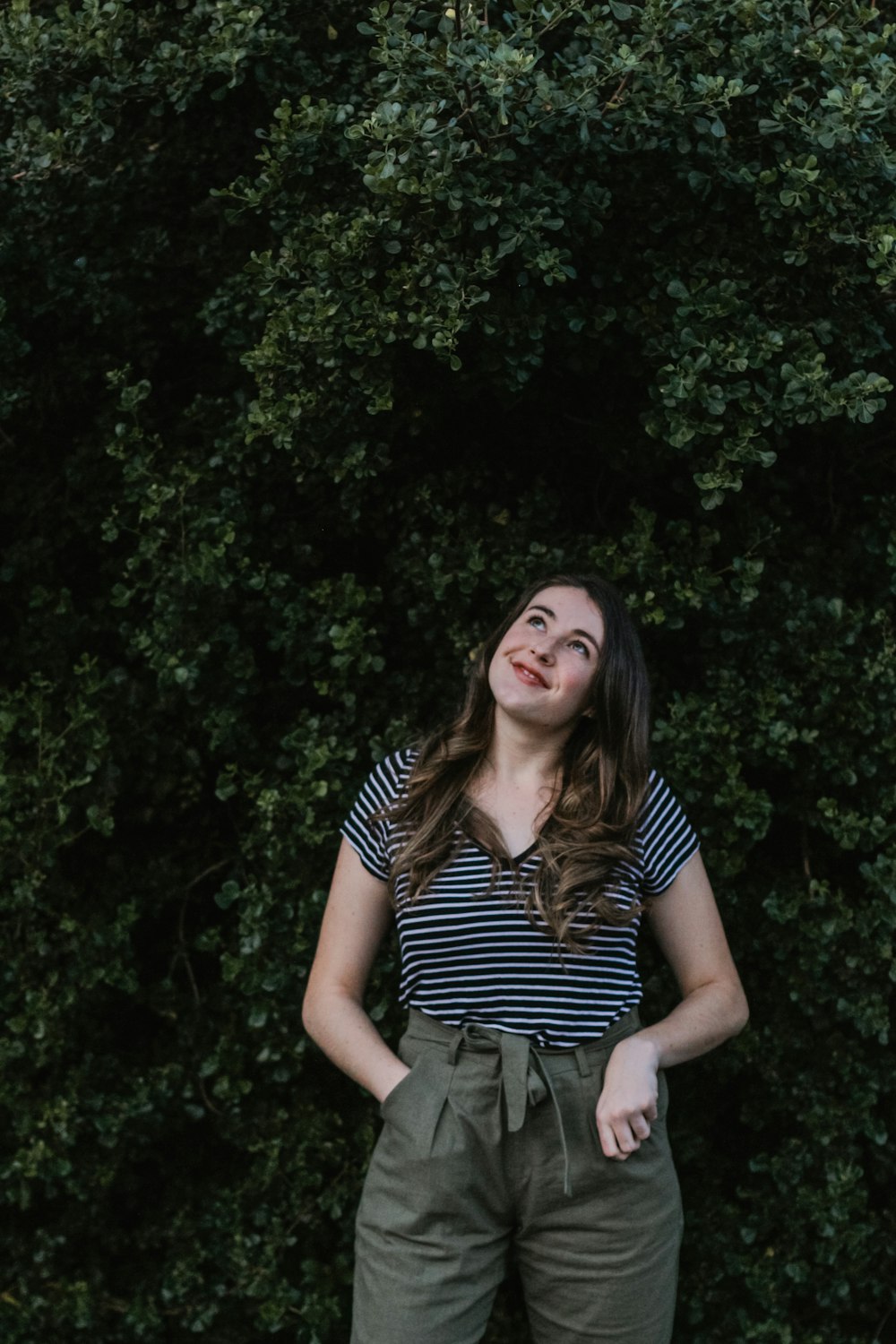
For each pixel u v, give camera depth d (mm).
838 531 2436
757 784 2422
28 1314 2398
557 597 1913
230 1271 2389
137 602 2459
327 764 2326
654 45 1982
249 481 2377
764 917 2381
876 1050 2387
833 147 2010
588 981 1733
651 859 1842
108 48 2148
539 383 2281
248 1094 2445
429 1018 1778
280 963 2311
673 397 2025
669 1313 1772
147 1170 2549
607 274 2121
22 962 2406
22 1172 2373
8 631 2547
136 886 2471
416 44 1928
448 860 1776
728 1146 2494
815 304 2096
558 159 2039
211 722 2363
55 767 2383
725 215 2098
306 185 2113
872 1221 2375
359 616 2377
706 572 2256
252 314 2250
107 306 2348
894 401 2242
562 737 1897
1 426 2445
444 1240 1718
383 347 2055
